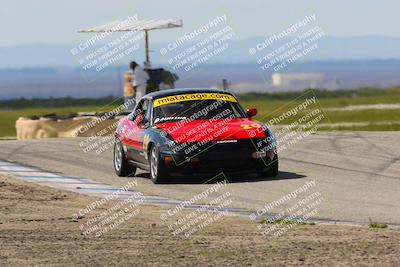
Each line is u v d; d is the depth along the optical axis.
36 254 22.80
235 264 21.22
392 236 24.70
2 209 31.09
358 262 21.09
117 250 23.30
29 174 43.47
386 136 56.44
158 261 21.73
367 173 40.91
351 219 29.16
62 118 71.31
